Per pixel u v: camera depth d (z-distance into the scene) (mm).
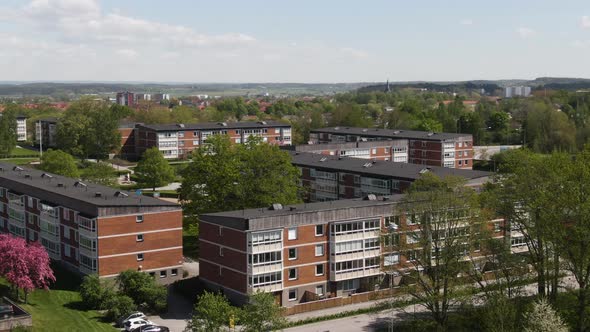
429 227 79438
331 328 83562
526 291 90125
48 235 107688
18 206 116875
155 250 98875
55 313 82938
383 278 98625
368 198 104312
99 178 155000
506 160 107438
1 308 77250
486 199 86688
